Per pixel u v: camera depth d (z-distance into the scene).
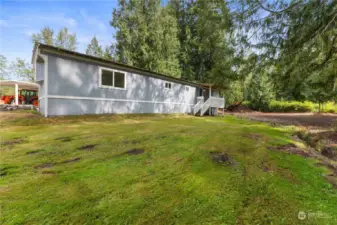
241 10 6.34
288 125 7.68
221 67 8.99
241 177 2.22
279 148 3.71
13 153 2.88
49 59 5.91
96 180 2.02
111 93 7.89
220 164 2.66
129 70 8.62
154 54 16.23
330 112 17.47
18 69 23.38
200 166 2.55
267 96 19.64
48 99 5.93
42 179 2.02
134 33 16.30
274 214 1.53
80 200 1.64
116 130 4.98
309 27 5.12
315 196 1.84
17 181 1.96
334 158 3.44
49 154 2.86
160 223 1.38
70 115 6.46
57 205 1.56
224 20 6.79
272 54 6.42
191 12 18.81
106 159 2.70
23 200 1.61
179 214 1.49
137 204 1.60
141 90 9.35
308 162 2.90
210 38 8.88
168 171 2.34
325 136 5.25
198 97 13.05
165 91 10.92
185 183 2.02
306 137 5.21
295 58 5.74
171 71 16.91
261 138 4.64
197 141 3.99
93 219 1.40
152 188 1.89
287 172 2.43
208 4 7.82
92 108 7.20
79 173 2.19
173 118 9.31
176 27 18.42
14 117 5.78
